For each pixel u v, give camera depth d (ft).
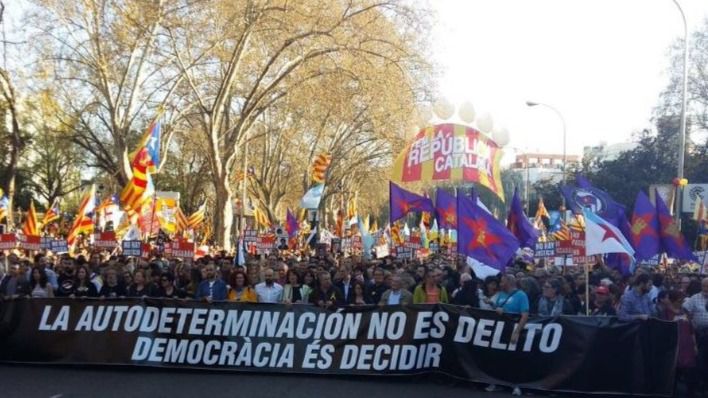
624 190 170.81
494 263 40.47
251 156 180.75
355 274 49.55
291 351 37.52
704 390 36.01
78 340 38.37
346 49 101.19
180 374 37.37
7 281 47.65
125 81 108.06
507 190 299.17
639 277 39.09
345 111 120.88
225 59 106.83
